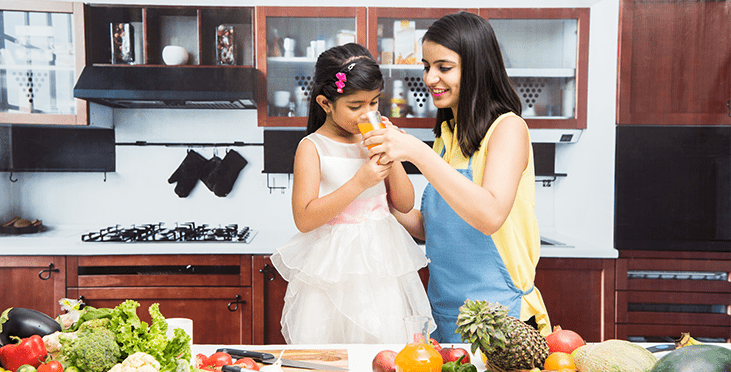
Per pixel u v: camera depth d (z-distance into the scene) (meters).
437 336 1.19
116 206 2.68
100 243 2.21
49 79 2.36
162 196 2.69
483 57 1.04
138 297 2.17
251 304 2.20
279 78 2.41
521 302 1.11
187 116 2.67
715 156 2.24
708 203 2.24
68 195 2.66
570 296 2.22
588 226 2.41
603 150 2.30
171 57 2.36
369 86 1.10
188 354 0.65
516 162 0.95
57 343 0.66
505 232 1.08
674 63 2.24
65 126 2.57
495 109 1.06
